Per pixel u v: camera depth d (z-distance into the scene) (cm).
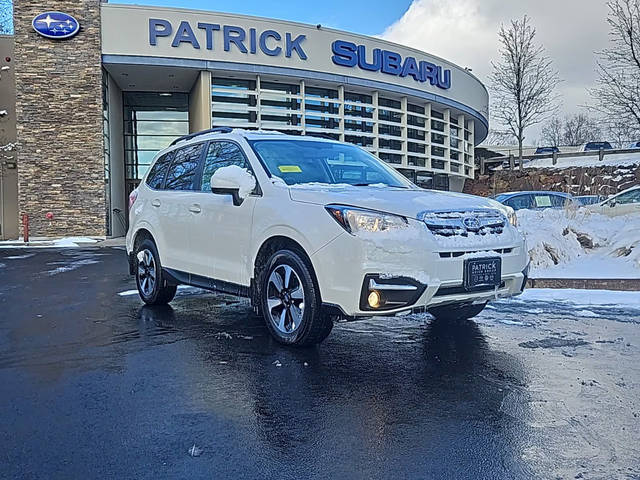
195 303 654
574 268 783
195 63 2044
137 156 2494
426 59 2614
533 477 235
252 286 475
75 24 1969
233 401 327
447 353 428
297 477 237
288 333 443
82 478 237
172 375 376
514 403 321
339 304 397
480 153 3972
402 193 439
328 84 2300
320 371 384
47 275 945
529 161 3397
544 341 459
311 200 427
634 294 657
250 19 2100
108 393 341
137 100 2488
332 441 272
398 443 269
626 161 2848
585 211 969
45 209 1984
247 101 2177
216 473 241
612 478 234
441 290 396
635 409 310
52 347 452
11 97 2214
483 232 423
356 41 2328
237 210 490
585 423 291
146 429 287
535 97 3178
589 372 375
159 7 2008
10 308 629
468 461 250
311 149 545
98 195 2012
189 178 582
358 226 390
